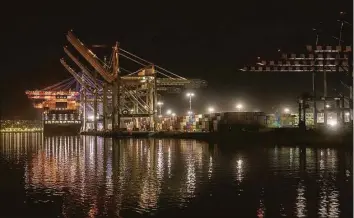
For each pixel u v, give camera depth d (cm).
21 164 3550
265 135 5816
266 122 7312
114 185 2344
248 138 6044
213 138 6769
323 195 1998
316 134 5200
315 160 3425
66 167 3250
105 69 9312
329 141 5003
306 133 5344
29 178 2659
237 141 6031
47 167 3275
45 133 15538
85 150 5153
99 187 2289
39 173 2905
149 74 9306
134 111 9825
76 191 2184
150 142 6538
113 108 9262
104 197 2022
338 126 5612
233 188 2209
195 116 8512
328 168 2933
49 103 16412
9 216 1711
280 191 2109
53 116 16238
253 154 4053
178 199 1958
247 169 2938
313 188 2177
